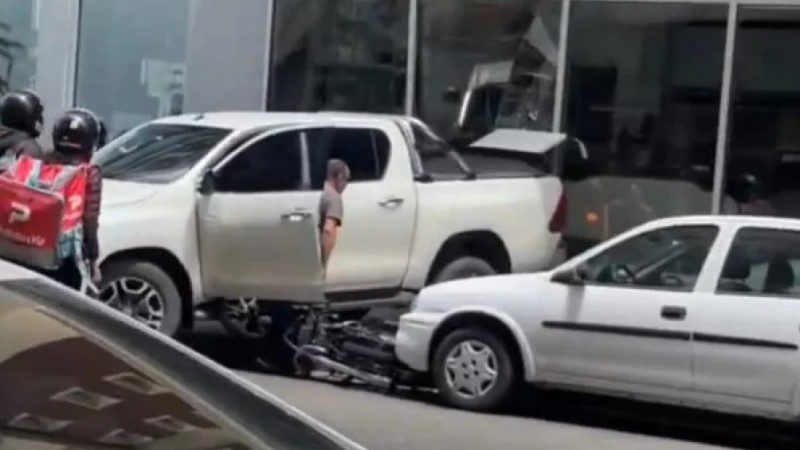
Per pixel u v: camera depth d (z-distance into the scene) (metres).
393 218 13.77
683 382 11.07
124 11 19.23
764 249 10.98
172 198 12.80
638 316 11.20
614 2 16.28
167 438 3.66
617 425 11.95
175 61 18.84
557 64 16.56
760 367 10.73
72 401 3.69
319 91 17.84
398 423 11.23
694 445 11.22
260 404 4.04
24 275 4.30
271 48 18.09
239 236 12.98
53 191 9.55
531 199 14.98
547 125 16.62
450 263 14.36
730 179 15.79
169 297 12.80
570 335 11.50
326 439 3.98
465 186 14.42
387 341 12.65
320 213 12.94
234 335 13.97
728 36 15.69
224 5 18.31
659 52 16.09
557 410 12.38
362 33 17.59
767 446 11.49
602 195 16.41
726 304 10.91
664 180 16.09
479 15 16.98
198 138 13.34
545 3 16.64
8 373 3.73
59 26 19.59
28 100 10.68
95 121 10.01
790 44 15.44
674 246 11.33
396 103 17.39
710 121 15.86
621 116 16.31
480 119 16.98
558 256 15.80
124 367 3.92
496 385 11.84
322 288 12.95
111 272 12.52
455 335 12.00
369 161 13.77
